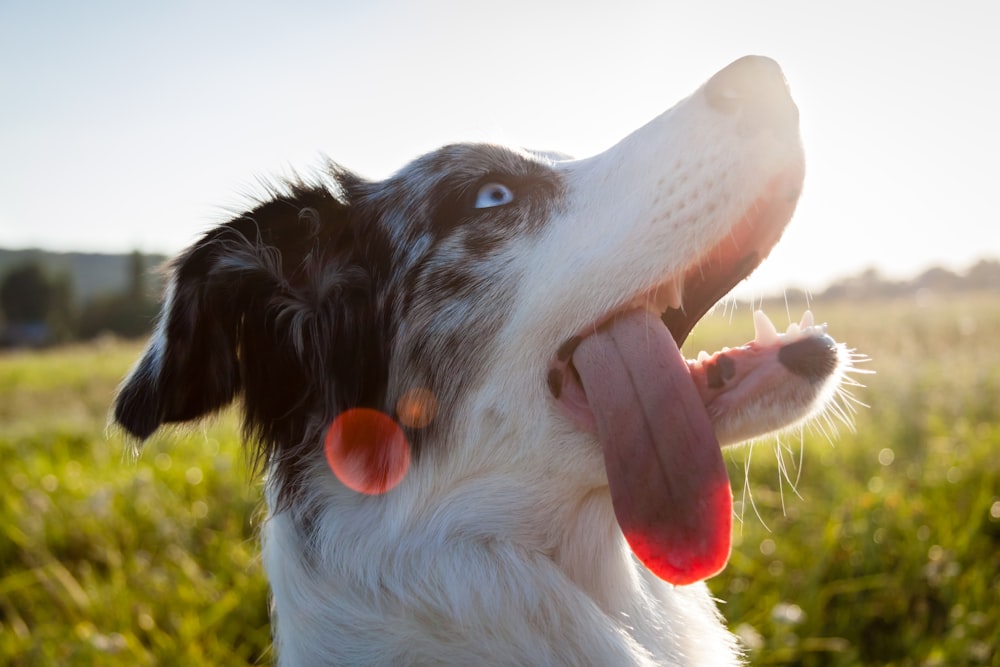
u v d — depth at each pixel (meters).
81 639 0.58
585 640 0.40
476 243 0.45
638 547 0.38
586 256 0.42
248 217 0.46
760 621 0.59
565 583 0.41
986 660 0.54
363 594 0.41
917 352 1.83
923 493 0.77
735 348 0.40
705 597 0.48
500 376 0.42
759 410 0.39
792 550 0.67
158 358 0.42
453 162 0.46
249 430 0.45
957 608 0.58
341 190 0.49
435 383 0.44
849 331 2.40
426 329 0.44
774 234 0.42
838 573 0.65
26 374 2.87
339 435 0.44
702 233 0.41
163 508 0.82
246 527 0.78
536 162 0.46
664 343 0.40
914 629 0.58
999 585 0.62
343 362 0.45
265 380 0.45
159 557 0.73
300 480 0.44
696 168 0.42
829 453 0.94
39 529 0.77
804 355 0.39
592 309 0.42
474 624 0.40
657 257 0.42
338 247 0.47
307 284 0.46
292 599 0.43
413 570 0.41
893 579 0.63
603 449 0.39
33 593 0.68
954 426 1.06
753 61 0.42
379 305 0.46
